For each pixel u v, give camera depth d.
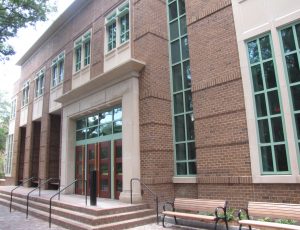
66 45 18.31
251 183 8.12
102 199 11.86
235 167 8.54
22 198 14.55
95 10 15.59
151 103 10.97
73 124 15.88
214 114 9.32
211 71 9.63
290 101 7.74
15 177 23.84
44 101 20.44
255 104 8.44
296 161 7.39
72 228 8.76
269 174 7.89
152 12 12.12
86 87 13.88
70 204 10.29
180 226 8.76
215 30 9.75
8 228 9.09
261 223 6.39
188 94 11.23
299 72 7.68
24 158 23.19
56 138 19.70
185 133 11.02
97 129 13.94
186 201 8.85
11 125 27.42
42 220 10.44
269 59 8.31
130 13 12.85
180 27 12.09
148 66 11.37
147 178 10.52
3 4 12.84
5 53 13.98
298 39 7.84
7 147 27.42
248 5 8.98
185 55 11.65
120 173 11.95
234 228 7.37
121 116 12.41
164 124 11.20
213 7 9.93
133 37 12.48
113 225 8.47
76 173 15.14
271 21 8.36
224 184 8.76
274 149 7.90
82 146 14.98
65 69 17.88
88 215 9.00
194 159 10.56
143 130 11.05
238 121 8.67
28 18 13.51
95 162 13.64
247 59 8.77
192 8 10.67
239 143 8.55
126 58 12.61
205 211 8.21
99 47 14.66
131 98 11.42
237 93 8.82
